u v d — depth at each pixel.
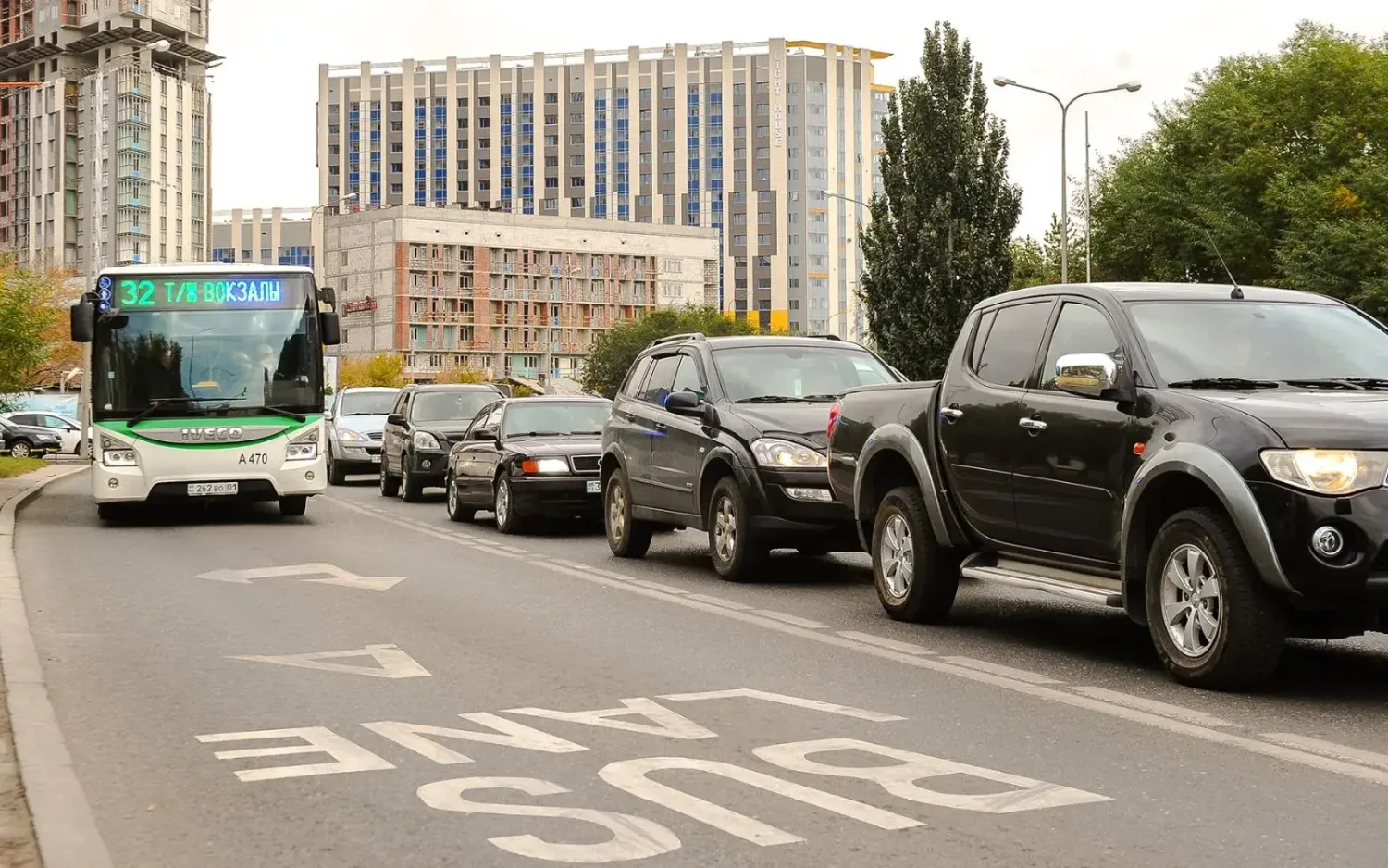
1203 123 52.31
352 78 191.88
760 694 7.42
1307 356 8.23
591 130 186.75
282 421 20.03
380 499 26.73
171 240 153.88
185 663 8.52
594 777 5.66
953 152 50.81
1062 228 52.03
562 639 9.40
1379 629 7.20
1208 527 7.28
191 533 18.44
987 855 4.61
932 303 50.53
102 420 19.55
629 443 14.76
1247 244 50.62
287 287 20.27
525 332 162.62
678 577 13.14
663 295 170.88
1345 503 6.77
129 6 150.88
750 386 13.38
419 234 157.25
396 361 146.88
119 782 5.73
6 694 7.45
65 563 14.60
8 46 160.12
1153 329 8.20
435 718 6.87
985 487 9.12
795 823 4.99
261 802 5.38
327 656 8.73
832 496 12.17
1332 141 49.28
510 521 18.19
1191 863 4.50
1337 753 6.03
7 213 160.88
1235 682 7.32
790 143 192.12
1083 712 6.95
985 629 9.81
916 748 6.16
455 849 4.73
